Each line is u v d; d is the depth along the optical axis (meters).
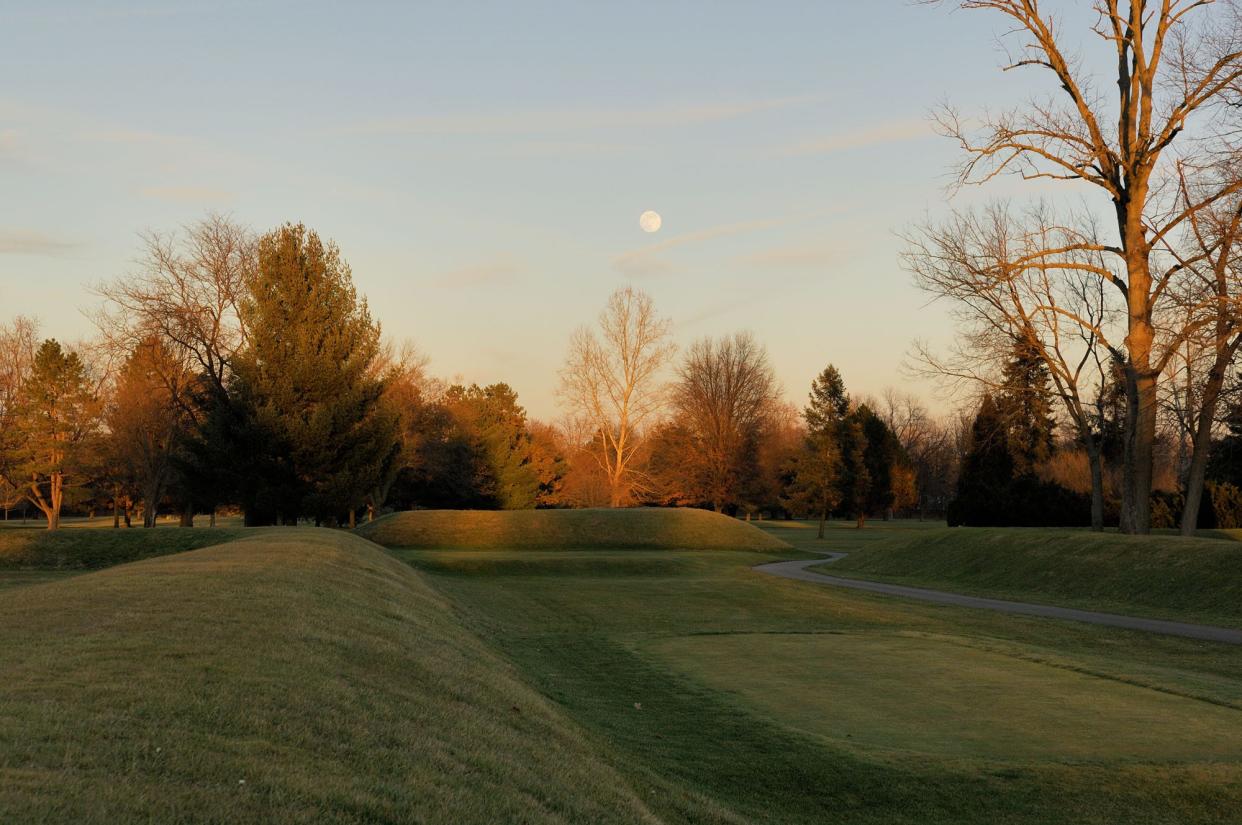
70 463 62.41
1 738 5.31
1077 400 36.34
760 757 10.09
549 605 27.30
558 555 43.53
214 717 6.35
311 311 40.72
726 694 13.54
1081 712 12.14
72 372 64.38
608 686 14.27
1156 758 9.91
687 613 25.41
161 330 45.44
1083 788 9.07
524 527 52.56
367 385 42.38
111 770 5.02
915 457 114.75
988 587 30.72
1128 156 30.56
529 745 8.19
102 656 7.92
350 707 7.39
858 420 87.06
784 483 87.62
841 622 23.38
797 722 11.65
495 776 6.70
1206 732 11.03
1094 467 36.88
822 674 15.23
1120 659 17.80
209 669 7.73
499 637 19.48
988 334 34.97
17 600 11.93
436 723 7.77
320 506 40.09
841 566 41.16
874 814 8.53
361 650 10.10
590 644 19.17
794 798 8.91
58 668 7.36
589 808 6.73
